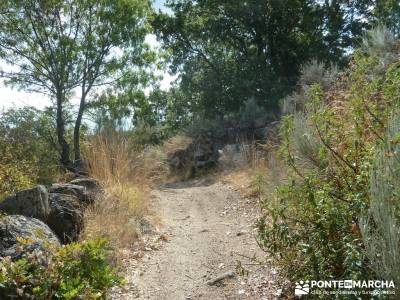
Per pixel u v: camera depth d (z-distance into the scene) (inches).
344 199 162.4
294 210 185.5
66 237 239.8
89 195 301.1
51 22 563.8
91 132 492.7
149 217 328.5
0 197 302.5
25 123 548.1
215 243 275.9
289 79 901.8
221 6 965.2
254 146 561.3
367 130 176.4
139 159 442.9
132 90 597.6
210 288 211.2
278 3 891.4
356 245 144.7
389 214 128.5
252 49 1015.6
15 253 175.3
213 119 879.1
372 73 212.2
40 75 574.6
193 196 431.5
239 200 387.2
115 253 240.8
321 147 177.0
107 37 570.9
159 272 234.2
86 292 159.3
